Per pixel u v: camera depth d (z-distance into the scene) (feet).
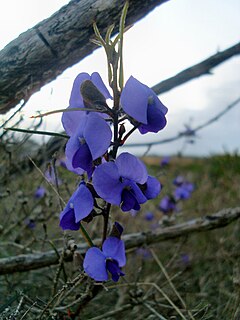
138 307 0.56
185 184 0.91
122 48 0.31
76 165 0.30
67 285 0.39
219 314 0.55
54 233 0.70
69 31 0.43
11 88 0.45
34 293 0.58
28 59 0.44
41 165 0.70
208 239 0.80
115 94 0.31
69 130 0.33
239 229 0.82
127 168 0.31
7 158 0.66
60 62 0.45
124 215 0.83
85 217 0.33
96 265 0.31
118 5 0.43
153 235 0.59
